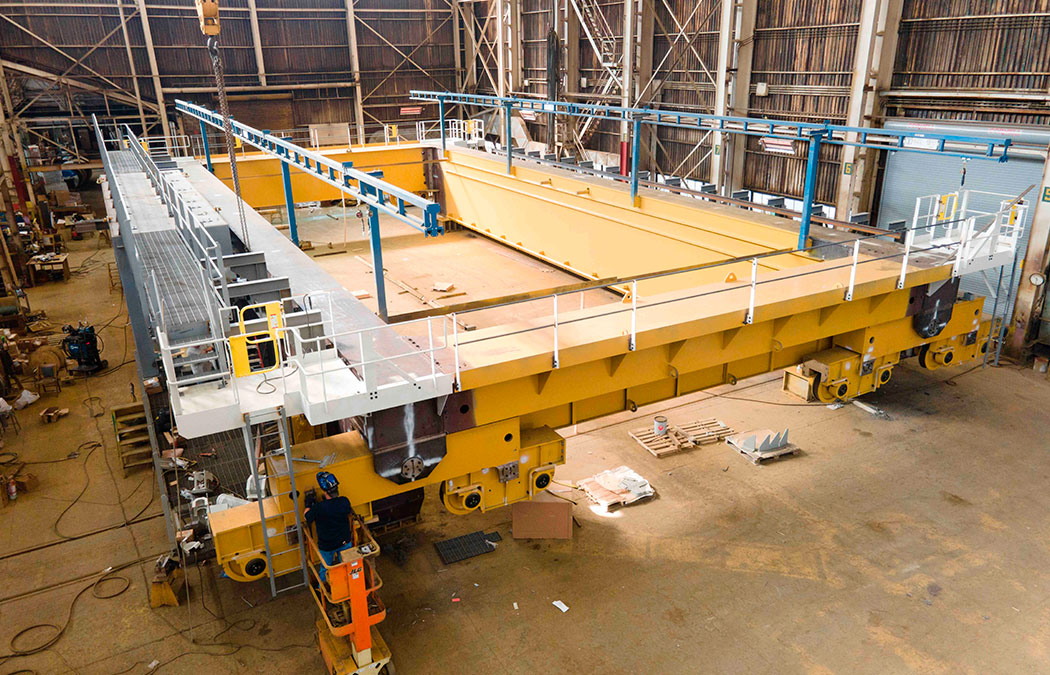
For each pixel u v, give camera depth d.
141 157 24.20
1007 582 10.47
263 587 10.66
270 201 28.25
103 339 20.45
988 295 18.73
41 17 34.84
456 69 43.31
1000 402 15.85
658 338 10.24
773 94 23.89
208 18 10.56
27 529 12.02
